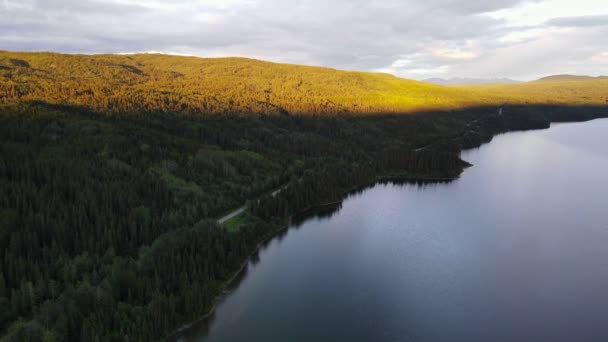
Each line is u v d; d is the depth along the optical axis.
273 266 87.69
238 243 85.81
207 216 98.75
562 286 80.25
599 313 71.31
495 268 87.31
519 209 125.50
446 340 64.56
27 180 86.00
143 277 65.94
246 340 63.50
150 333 59.12
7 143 103.00
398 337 64.94
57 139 115.75
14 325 54.09
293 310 71.75
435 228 110.31
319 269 86.81
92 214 81.31
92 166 101.62
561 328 67.50
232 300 74.12
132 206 89.94
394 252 95.50
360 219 117.00
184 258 71.44
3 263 64.31
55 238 73.00
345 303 74.31
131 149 118.44
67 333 54.06
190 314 64.88
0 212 73.94
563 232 107.06
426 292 78.25
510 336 65.38
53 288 62.28
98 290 60.47
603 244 99.25
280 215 109.38
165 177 107.94
